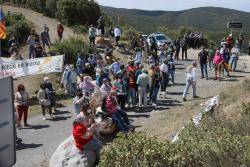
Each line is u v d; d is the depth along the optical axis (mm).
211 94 23328
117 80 20469
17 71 25281
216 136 8750
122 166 9445
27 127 19375
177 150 9117
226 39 35625
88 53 32156
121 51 38750
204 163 8273
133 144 9672
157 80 21547
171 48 34781
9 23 41625
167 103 22188
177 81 28328
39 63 26312
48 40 33719
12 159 4844
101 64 26812
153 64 22969
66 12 52969
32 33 30703
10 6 59062
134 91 21297
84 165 12445
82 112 12852
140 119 19250
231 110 13188
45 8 56531
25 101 19203
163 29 61219
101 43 38844
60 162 12773
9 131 4797
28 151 16000
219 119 10844
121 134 10477
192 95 23875
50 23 49969
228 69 28469
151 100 21719
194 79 22641
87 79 20812
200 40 42656
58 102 24016
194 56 38688
